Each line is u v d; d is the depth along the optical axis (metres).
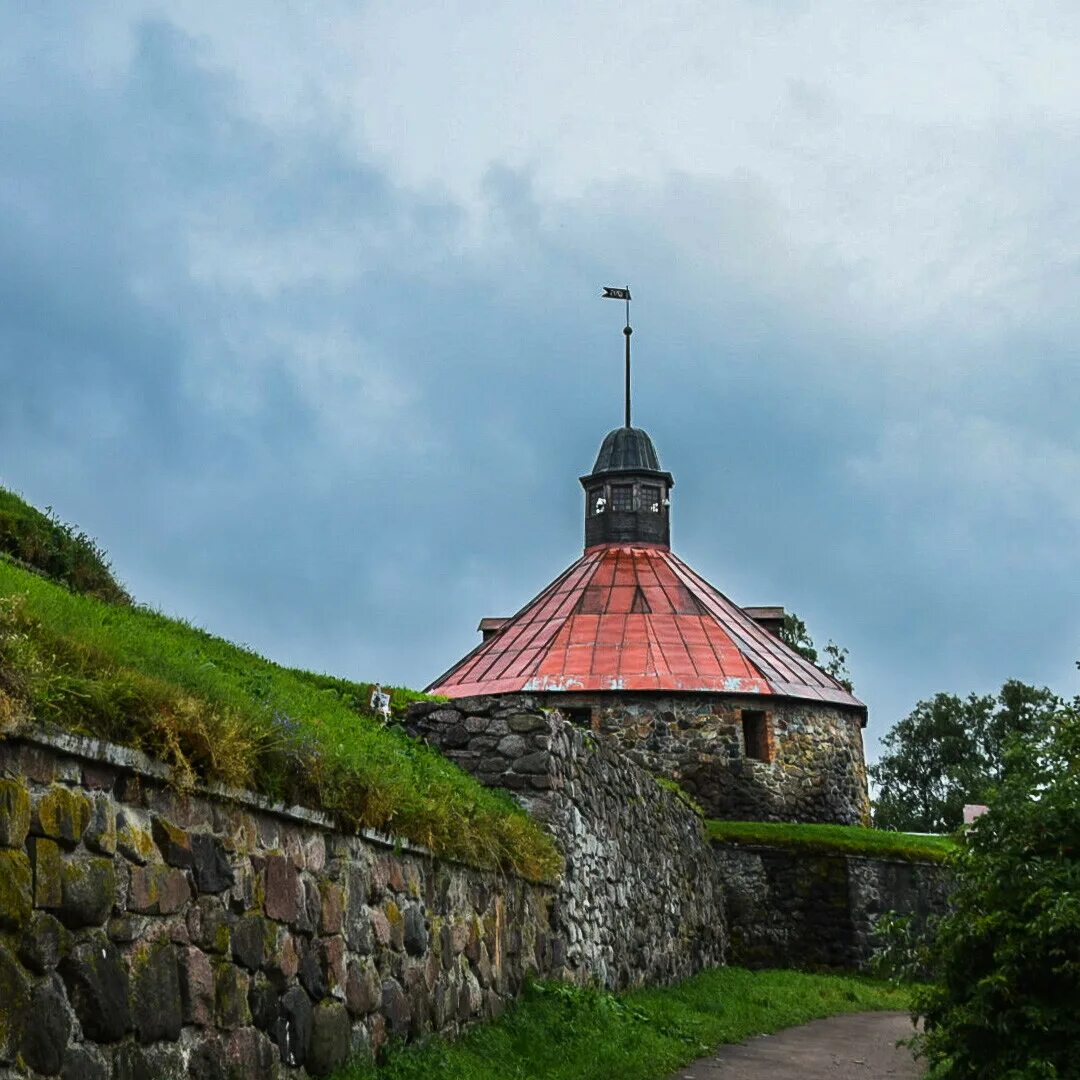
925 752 55.22
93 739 6.17
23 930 5.62
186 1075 6.62
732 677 30.58
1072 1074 9.20
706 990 18.52
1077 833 9.88
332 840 8.48
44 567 13.02
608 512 35.72
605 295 38.12
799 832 27.14
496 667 31.78
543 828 13.57
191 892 6.83
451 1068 9.13
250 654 13.83
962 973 10.13
